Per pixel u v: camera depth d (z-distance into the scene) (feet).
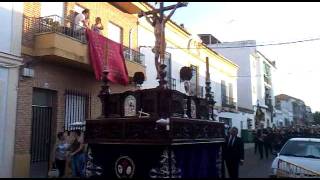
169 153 24.72
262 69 166.50
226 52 142.92
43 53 41.73
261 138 73.10
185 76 31.19
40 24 42.98
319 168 33.24
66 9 47.75
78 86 49.44
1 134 37.96
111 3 56.24
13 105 39.45
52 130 45.44
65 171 38.88
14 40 39.88
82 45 45.88
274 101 197.77
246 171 51.47
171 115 25.79
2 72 38.58
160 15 28.68
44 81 43.88
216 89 100.58
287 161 33.30
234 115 114.93
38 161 43.39
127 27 60.34
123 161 26.61
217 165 32.63
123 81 53.57
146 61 64.75
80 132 38.86
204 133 29.71
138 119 25.52
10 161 38.68
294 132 85.40
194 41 85.35
